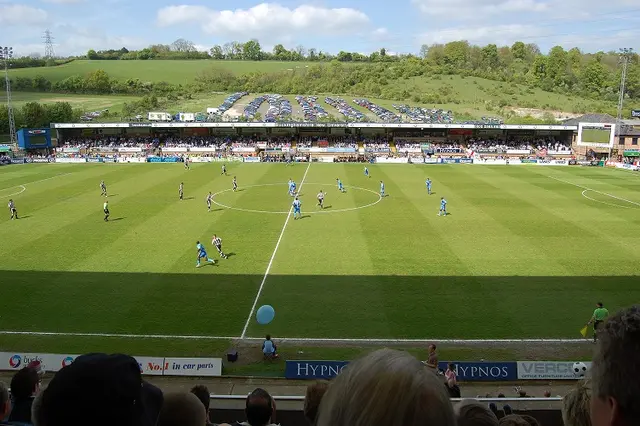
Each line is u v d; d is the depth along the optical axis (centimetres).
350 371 276
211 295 3250
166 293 3275
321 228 4794
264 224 4925
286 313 3005
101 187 6481
